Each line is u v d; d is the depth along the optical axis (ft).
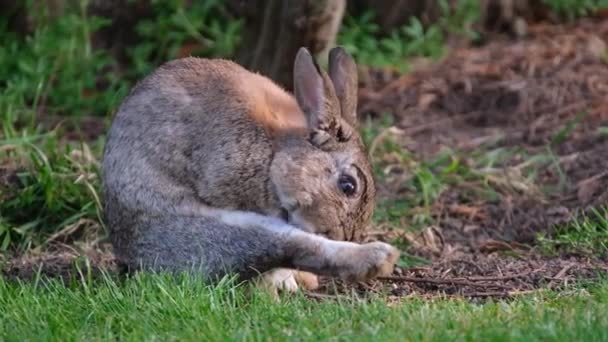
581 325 26.68
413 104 52.37
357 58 55.16
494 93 52.49
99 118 51.03
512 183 44.27
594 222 40.34
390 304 30.94
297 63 32.83
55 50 53.78
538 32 59.72
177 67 34.04
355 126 34.78
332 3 45.60
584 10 61.00
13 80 51.90
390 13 58.39
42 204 41.19
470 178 44.91
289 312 29.27
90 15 57.21
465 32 58.29
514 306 29.55
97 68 53.67
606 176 43.80
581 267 35.94
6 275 36.45
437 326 27.22
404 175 44.88
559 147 47.39
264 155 32.53
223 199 32.53
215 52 54.75
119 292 30.63
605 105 50.44
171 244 32.65
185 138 32.68
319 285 35.24
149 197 32.81
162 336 27.81
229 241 32.17
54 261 37.88
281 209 32.55
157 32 56.13
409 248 39.37
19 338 28.14
